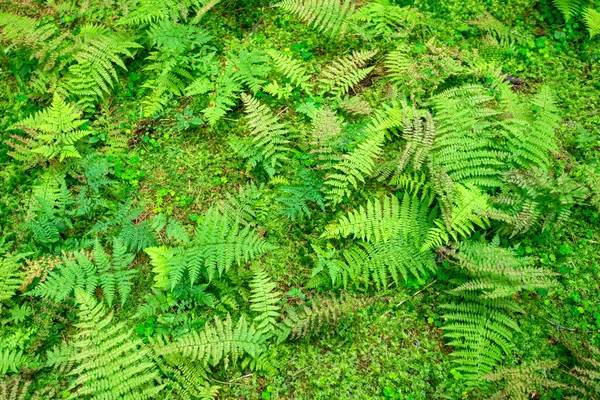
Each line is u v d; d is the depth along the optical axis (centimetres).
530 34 193
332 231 159
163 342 151
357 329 157
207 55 185
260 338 151
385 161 173
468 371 150
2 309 158
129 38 187
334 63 182
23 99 186
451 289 160
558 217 159
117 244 159
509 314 156
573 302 158
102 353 145
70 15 199
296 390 150
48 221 165
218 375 152
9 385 148
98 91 179
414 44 191
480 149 169
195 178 176
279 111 183
